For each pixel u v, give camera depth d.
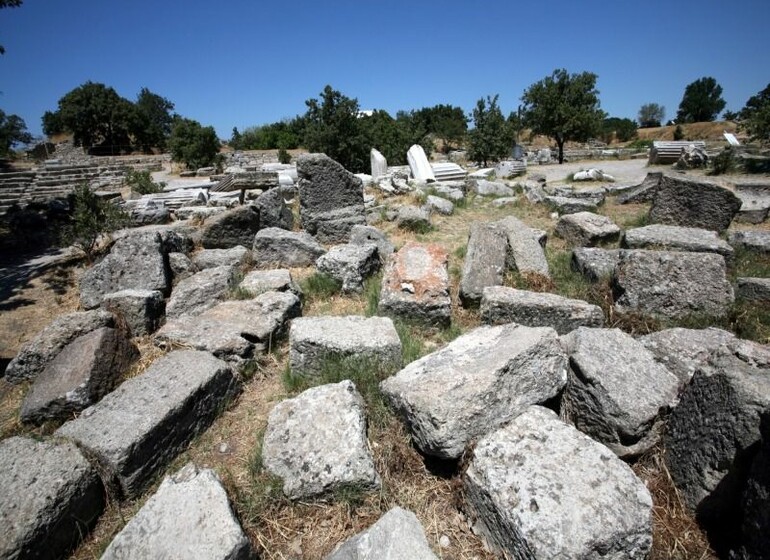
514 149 28.72
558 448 2.33
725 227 6.38
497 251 5.19
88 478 2.55
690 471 2.40
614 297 4.57
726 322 4.04
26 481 2.43
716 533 2.28
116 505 2.64
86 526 2.50
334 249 5.64
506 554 2.11
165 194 13.07
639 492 2.10
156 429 2.77
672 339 3.29
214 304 4.88
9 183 18.69
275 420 2.87
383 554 1.95
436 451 2.51
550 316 3.99
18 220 9.05
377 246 6.00
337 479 2.44
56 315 5.62
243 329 3.97
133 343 4.23
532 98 24.11
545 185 13.35
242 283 5.07
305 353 3.47
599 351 2.91
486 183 11.15
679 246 5.20
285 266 6.22
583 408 2.78
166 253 5.91
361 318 3.87
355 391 3.04
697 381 2.46
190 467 2.55
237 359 3.75
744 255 5.53
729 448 2.20
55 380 3.46
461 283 4.80
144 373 3.31
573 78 23.61
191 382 3.13
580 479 2.15
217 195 12.97
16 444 2.71
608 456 2.28
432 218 8.45
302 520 2.45
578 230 6.65
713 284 4.11
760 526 1.92
